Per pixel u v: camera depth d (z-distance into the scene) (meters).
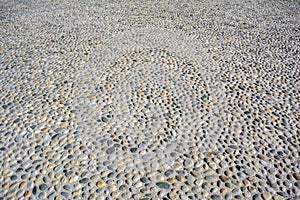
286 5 4.62
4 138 1.96
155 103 2.28
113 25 3.74
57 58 2.93
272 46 3.25
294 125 2.09
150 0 4.77
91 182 1.66
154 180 1.68
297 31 3.65
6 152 1.85
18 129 2.03
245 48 3.19
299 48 3.21
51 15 4.12
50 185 1.65
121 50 3.07
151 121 2.10
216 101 2.31
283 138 1.98
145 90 2.42
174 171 1.73
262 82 2.57
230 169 1.75
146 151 1.86
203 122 2.10
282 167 1.77
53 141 1.93
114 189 1.63
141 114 2.16
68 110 2.20
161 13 4.18
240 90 2.45
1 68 2.77
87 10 4.30
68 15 4.11
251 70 2.75
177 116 2.15
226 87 2.48
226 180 1.69
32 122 2.08
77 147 1.88
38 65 2.80
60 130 2.01
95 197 1.59
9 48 3.17
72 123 2.07
